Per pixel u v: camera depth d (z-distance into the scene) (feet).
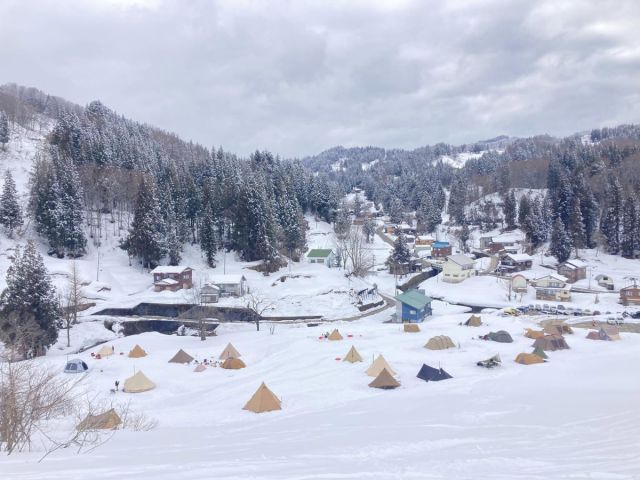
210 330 210.79
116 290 242.37
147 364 142.82
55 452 38.75
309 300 238.68
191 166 388.78
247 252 292.20
